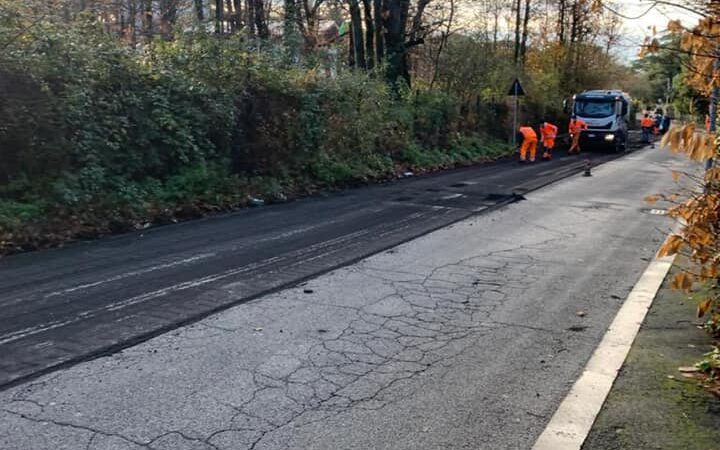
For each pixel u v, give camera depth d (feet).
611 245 31.60
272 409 13.50
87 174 33.86
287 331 18.17
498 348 17.38
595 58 143.64
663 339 17.98
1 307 19.74
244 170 46.65
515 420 13.26
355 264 26.30
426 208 41.63
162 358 15.99
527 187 54.03
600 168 74.49
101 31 38.73
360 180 55.21
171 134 39.81
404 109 72.38
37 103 32.07
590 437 12.43
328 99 54.54
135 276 23.57
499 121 103.19
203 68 44.16
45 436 12.10
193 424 12.76
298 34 64.49
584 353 17.11
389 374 15.47
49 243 28.68
